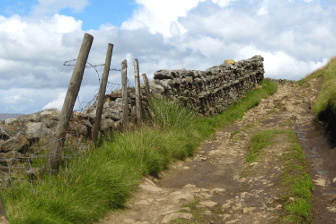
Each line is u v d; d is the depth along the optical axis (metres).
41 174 3.92
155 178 5.51
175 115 8.14
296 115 10.35
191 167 6.43
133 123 6.73
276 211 3.61
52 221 3.02
